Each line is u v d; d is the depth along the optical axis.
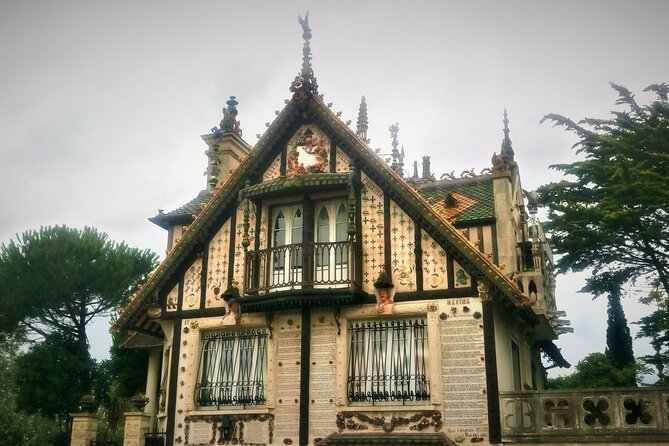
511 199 18.59
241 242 18.41
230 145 22.77
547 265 19.95
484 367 15.26
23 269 30.67
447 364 15.57
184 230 20.30
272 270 17.84
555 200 19.11
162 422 18.25
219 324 17.94
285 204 18.31
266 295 16.86
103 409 33.41
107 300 31.50
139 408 18.22
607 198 17.50
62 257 30.83
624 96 19.50
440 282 16.17
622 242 17.81
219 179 22.36
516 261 18.02
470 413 15.10
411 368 15.98
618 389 14.34
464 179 20.27
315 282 16.73
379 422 15.68
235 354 17.81
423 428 15.34
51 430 37.94
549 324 18.64
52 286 30.64
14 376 30.59
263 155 18.56
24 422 38.22
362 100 24.20
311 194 17.77
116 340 28.72
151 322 19.36
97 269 31.16
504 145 21.61
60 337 30.97
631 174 16.92
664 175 17.72
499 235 17.30
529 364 19.52
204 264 18.64
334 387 16.34
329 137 18.25
